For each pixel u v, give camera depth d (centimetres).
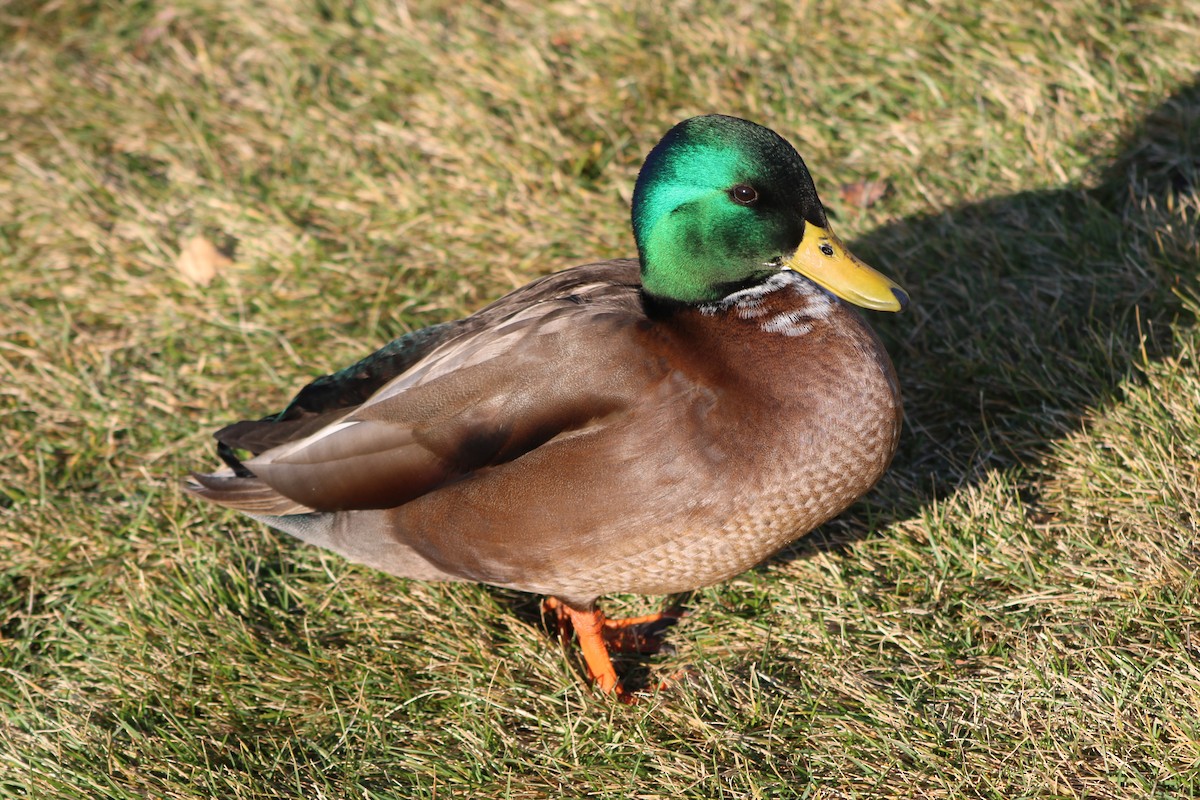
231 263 1015
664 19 1123
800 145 1023
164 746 692
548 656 715
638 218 657
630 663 736
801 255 645
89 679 743
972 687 651
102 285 1016
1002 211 938
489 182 1040
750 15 1122
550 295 693
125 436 904
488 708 693
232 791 670
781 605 723
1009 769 608
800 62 1074
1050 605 684
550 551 632
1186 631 647
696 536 621
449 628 745
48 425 905
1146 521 702
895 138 1015
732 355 624
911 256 915
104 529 824
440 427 631
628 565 635
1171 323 805
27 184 1092
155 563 802
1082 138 969
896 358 863
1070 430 775
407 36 1156
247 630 748
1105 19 1034
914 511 759
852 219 955
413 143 1088
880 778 620
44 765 682
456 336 680
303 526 694
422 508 646
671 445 606
